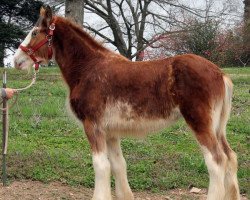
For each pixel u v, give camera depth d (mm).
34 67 6352
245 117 10430
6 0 25844
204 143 5477
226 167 5613
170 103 5629
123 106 5758
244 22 25734
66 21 6180
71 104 6023
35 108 10891
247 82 15719
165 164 7641
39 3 26172
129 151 8219
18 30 24984
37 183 6898
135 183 6930
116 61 5953
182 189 6902
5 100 6547
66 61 6129
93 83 5871
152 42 25141
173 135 9211
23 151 8008
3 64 24750
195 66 5570
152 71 5715
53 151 8062
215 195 5383
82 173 7238
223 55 23953
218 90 5621
